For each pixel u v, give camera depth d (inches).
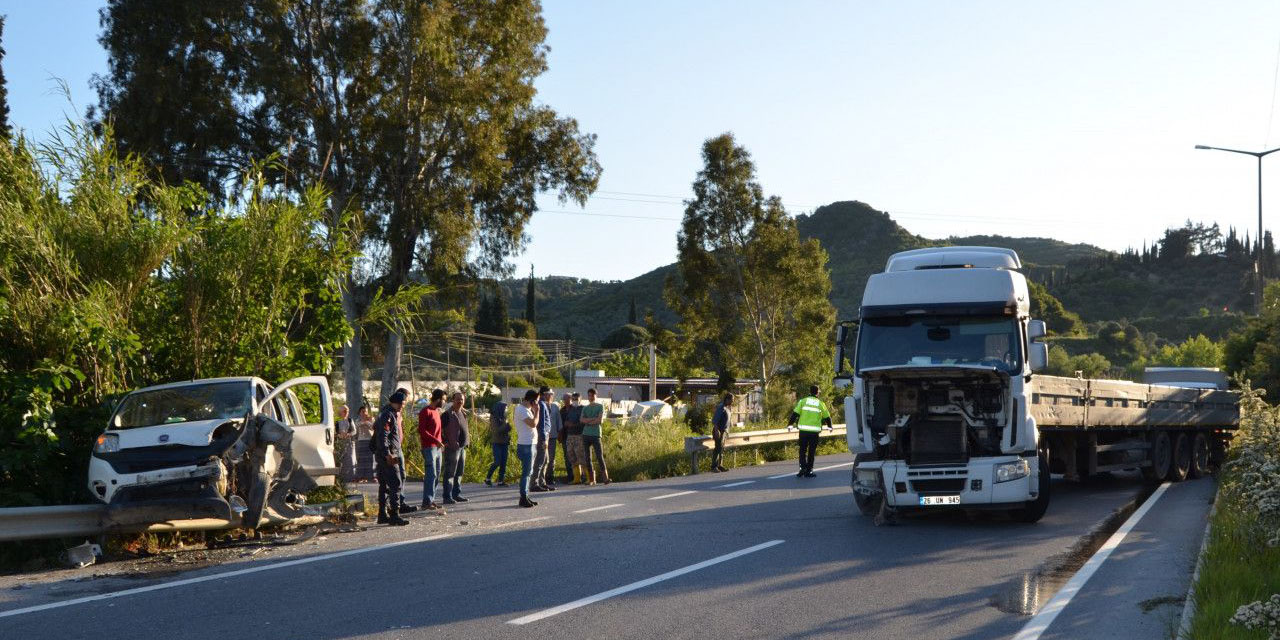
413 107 1507.1
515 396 2477.9
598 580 353.4
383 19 1489.9
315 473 515.8
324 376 581.3
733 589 337.1
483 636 269.0
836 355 546.0
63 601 316.2
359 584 345.4
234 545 442.6
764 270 2097.7
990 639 270.2
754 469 952.3
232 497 433.7
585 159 1664.6
